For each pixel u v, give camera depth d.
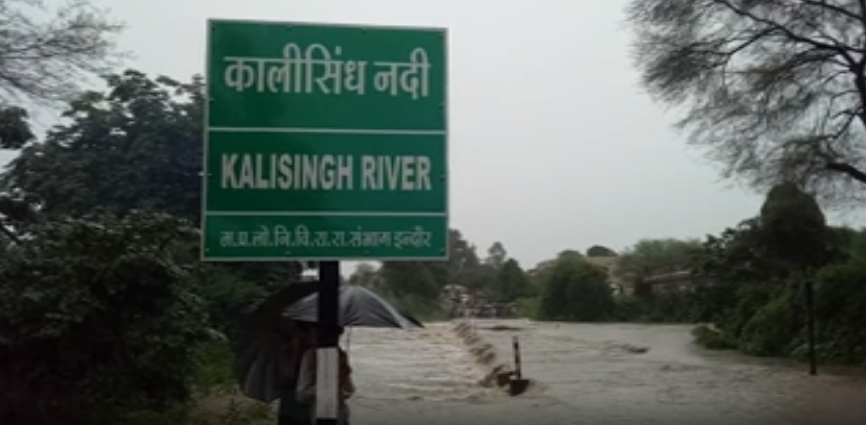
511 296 72.00
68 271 10.50
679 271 52.78
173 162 23.36
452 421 16.09
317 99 6.88
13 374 10.60
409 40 6.99
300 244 6.80
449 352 35.12
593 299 54.94
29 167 22.47
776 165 21.80
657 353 30.23
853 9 20.64
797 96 21.33
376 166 6.89
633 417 16.55
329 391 6.91
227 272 20.75
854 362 24.64
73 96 15.51
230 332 18.86
